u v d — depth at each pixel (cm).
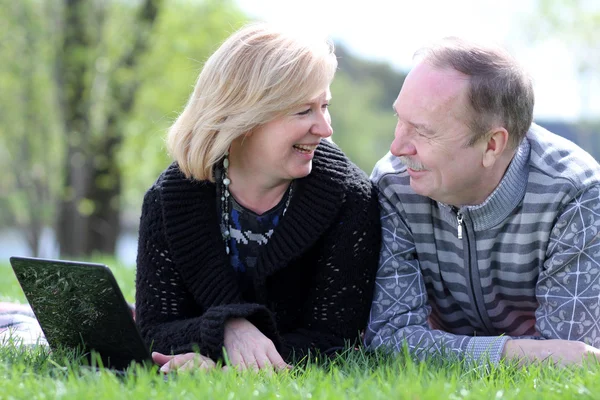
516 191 305
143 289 321
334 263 318
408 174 322
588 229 300
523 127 296
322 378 251
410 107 291
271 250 314
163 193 317
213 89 301
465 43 294
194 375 250
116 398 220
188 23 1750
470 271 322
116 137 1631
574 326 304
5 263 846
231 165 315
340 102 4731
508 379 256
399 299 326
